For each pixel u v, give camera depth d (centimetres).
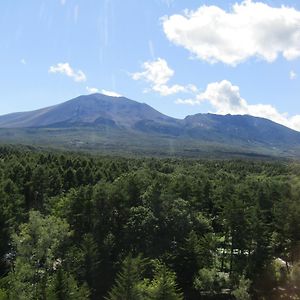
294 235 9344
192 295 8181
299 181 14012
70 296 6006
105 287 8156
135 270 6575
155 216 9100
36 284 6575
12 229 8725
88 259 7938
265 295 8144
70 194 9912
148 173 14075
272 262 8931
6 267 8212
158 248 8706
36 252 7525
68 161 15012
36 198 12331
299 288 8400
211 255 8881
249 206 9838
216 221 10881
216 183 13825
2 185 10794
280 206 9812
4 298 5781
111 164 15862
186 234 9019
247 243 8962
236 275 8400
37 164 14350
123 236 9062
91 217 9431
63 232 8025
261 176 18438
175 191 10938
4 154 18725
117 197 9494
